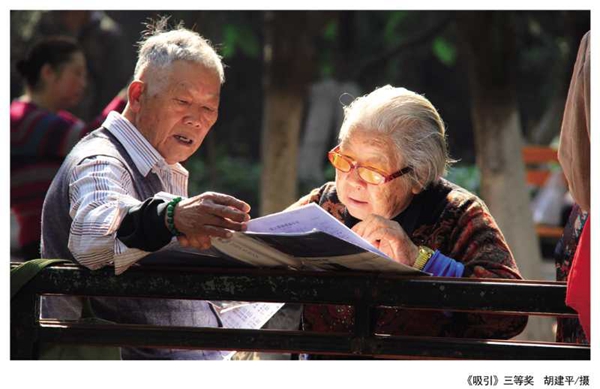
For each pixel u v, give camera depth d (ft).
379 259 10.26
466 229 12.72
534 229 27.63
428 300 10.40
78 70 25.39
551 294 10.30
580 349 10.28
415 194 13.21
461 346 10.44
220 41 63.00
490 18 26.99
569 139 10.99
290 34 29.17
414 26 69.21
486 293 10.32
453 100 78.02
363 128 12.82
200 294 10.87
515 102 27.58
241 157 73.41
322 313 13.46
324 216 10.26
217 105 13.96
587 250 10.34
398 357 10.56
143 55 13.94
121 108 22.25
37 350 11.45
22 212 24.00
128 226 10.82
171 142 13.83
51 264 11.35
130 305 13.53
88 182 12.35
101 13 44.52
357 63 58.44
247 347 10.84
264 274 10.74
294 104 29.37
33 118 23.91
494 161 27.32
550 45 72.84
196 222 10.28
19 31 47.73
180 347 11.00
